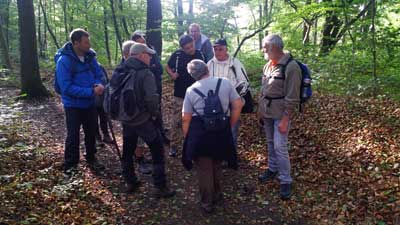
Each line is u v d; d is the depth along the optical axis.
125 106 4.39
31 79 10.98
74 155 5.38
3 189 4.27
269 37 4.44
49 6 28.33
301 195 4.59
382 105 7.02
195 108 4.17
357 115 6.71
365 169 4.88
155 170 4.67
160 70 6.14
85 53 5.37
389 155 5.07
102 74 5.65
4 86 13.35
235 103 4.21
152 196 4.74
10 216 3.86
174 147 6.07
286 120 4.41
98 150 6.51
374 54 8.00
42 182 4.79
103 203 4.52
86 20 23.89
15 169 5.21
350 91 8.01
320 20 12.47
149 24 12.09
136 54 4.48
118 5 20.50
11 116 6.22
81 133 7.58
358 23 8.48
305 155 5.60
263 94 4.68
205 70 4.25
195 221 4.21
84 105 5.36
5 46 18.86
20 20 10.80
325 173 4.98
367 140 5.65
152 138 4.57
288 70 4.36
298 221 4.11
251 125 7.07
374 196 4.25
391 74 8.01
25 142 6.43
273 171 5.06
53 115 9.10
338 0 8.73
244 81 5.27
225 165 5.60
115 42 28.05
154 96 4.42
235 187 4.95
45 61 22.81
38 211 4.07
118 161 5.97
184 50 5.69
